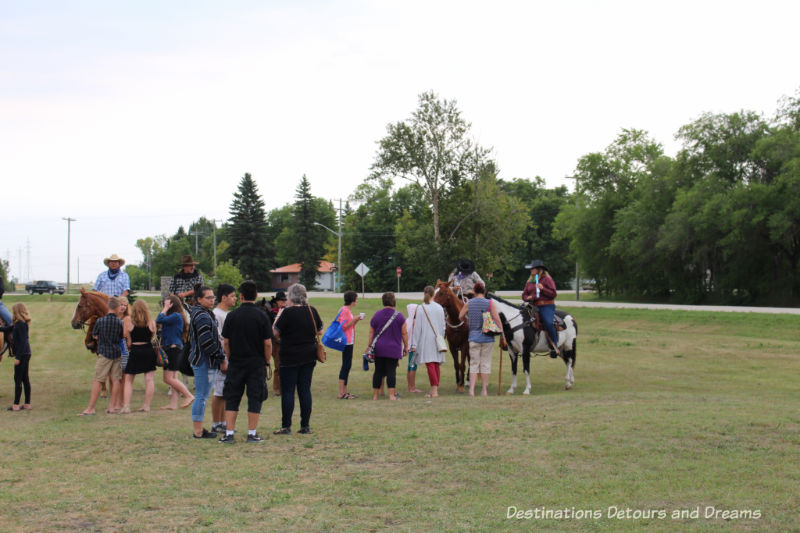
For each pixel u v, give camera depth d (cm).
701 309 3428
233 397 825
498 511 557
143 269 15700
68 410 1133
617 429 815
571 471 663
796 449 718
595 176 6050
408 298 5122
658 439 767
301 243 10162
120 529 524
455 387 1423
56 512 564
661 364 1762
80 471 693
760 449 722
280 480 655
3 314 1150
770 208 4356
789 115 4972
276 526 529
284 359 870
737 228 4394
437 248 5075
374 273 9688
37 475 680
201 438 848
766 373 1578
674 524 519
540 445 759
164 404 1213
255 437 826
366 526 527
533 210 9869
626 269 5794
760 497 573
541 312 1277
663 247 4919
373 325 1212
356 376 1593
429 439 806
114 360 1098
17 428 935
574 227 6056
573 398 1095
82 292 1197
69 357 1997
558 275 9950
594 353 2011
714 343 2225
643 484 616
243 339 823
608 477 640
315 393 1327
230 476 670
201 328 837
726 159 4922
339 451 768
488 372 1247
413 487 627
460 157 5125
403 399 1204
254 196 9775
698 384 1413
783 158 4472
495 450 746
